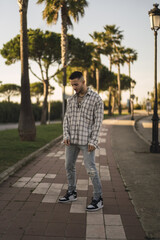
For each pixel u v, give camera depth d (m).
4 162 5.51
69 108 3.22
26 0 9.27
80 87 3.06
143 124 21.34
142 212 3.07
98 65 32.16
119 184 4.27
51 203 3.30
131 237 2.45
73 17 16.59
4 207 3.14
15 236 2.43
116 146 8.94
